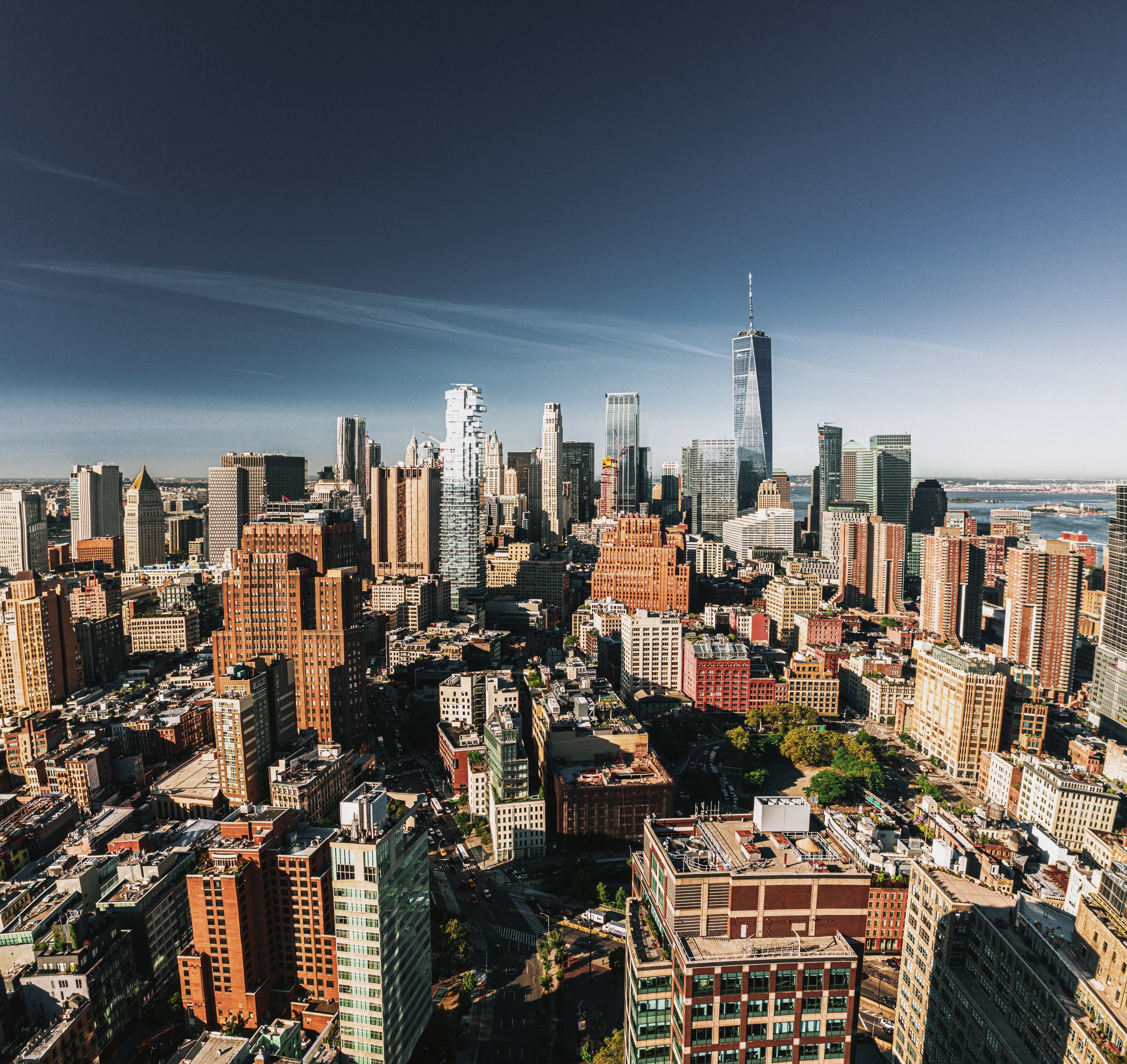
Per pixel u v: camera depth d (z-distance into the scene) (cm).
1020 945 18712
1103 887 17688
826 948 15088
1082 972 17050
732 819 17538
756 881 15088
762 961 14625
